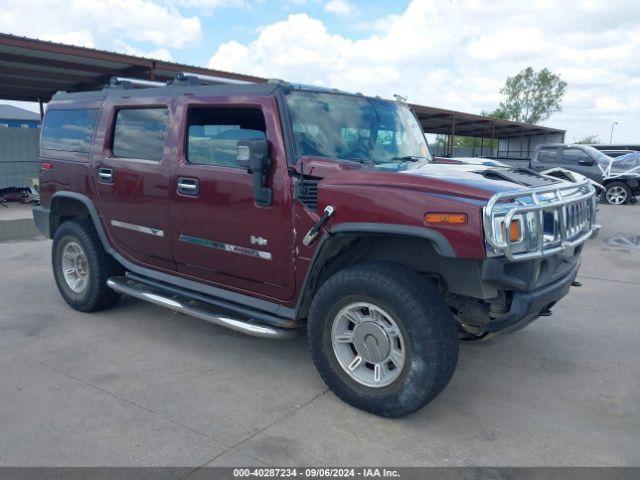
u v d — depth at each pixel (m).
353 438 3.14
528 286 3.17
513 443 3.11
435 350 3.04
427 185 3.08
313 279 3.54
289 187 3.57
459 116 26.38
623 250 9.02
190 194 4.16
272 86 3.73
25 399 3.57
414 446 3.06
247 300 4.02
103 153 4.90
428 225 2.98
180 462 2.88
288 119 3.64
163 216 4.43
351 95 4.30
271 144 3.64
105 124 4.91
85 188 5.14
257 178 3.60
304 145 3.68
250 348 4.51
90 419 3.32
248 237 3.85
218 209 3.99
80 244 5.20
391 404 3.21
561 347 4.57
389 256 3.48
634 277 7.05
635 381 3.94
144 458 2.92
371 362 3.32
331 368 3.46
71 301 5.41
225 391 3.72
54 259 5.54
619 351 4.50
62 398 3.59
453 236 2.92
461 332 3.76
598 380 3.95
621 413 3.47
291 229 3.60
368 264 3.32
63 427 3.22
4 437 3.11
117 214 4.85
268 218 3.70
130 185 4.65
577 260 3.94
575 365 4.21
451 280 3.29
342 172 3.36
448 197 2.96
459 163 4.16
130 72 14.58
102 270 5.14
